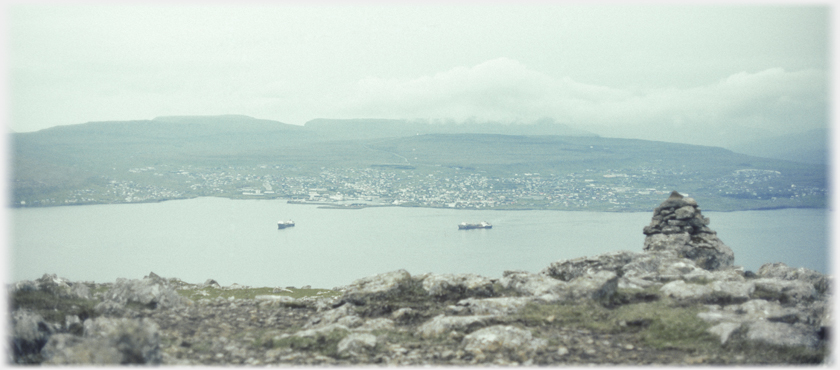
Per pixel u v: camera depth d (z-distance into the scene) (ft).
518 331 44.11
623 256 68.49
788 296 53.72
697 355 40.57
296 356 42.09
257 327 52.65
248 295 83.46
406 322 51.47
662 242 80.18
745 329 42.75
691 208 84.02
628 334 45.78
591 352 41.68
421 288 58.49
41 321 44.73
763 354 40.01
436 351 42.68
